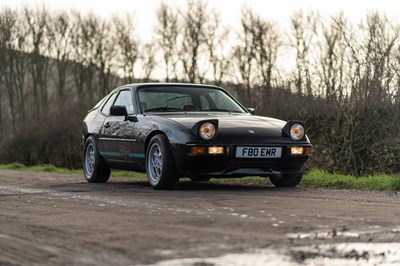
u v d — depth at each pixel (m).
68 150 29.25
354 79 12.88
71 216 5.22
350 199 6.69
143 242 3.77
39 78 42.22
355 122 12.70
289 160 8.40
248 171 8.27
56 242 3.83
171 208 5.77
